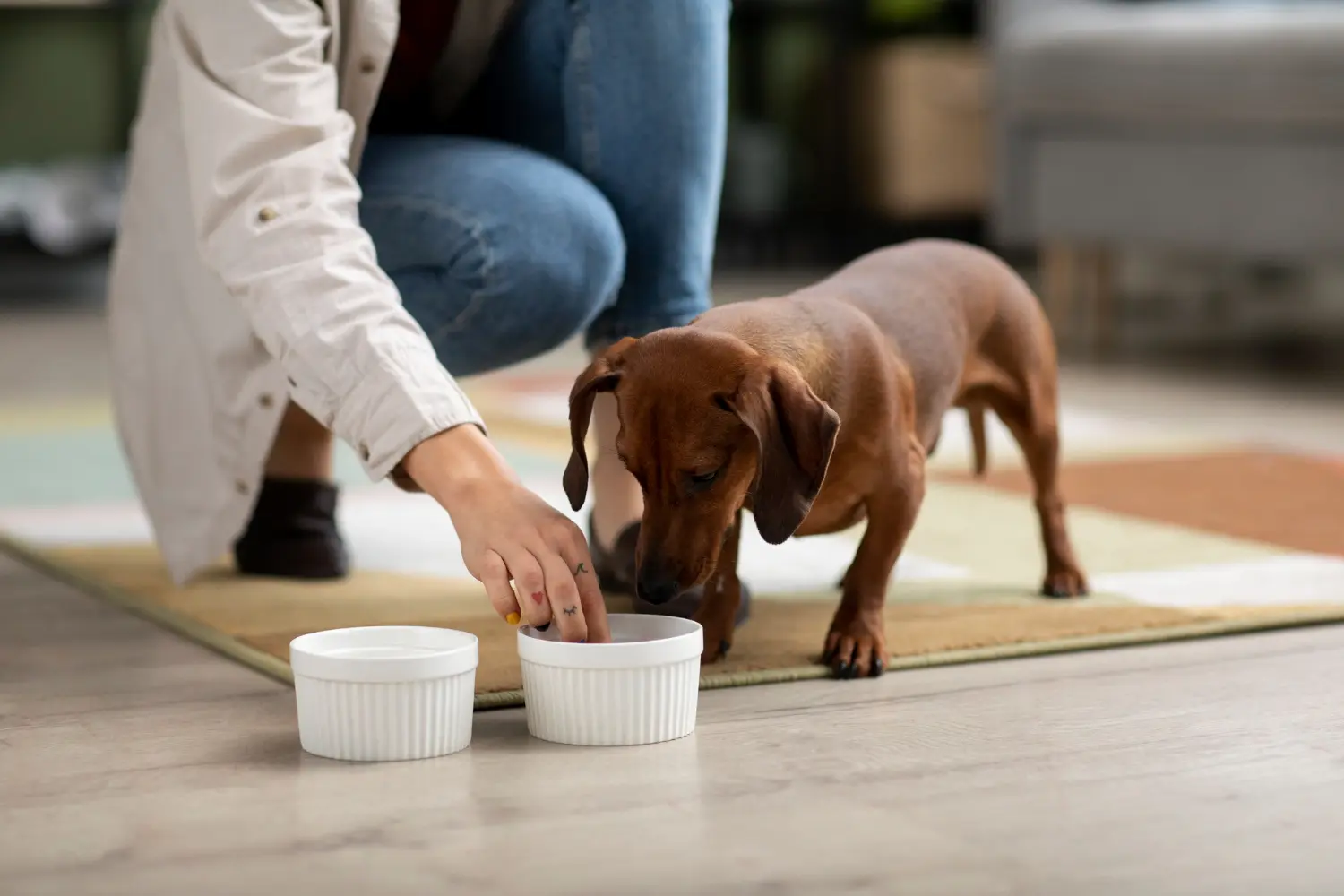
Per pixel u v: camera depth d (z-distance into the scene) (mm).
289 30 1517
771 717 1362
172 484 1883
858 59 6133
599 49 1798
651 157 1797
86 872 1014
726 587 1537
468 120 2002
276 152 1461
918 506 1525
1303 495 2428
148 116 1898
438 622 1727
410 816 1110
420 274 1822
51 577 2057
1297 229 3703
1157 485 2535
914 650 1558
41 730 1351
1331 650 1578
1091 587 1842
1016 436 1800
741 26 6602
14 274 6473
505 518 1258
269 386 1757
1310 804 1124
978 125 6051
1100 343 4445
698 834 1068
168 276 1866
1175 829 1074
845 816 1102
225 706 1426
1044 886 978
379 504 2480
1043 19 4340
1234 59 3754
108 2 5582
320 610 1792
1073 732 1305
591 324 1910
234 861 1029
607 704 1268
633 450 1322
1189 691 1430
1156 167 4012
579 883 986
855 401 1460
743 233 6266
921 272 1693
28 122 5945
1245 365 4094
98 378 3920
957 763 1222
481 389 3818
